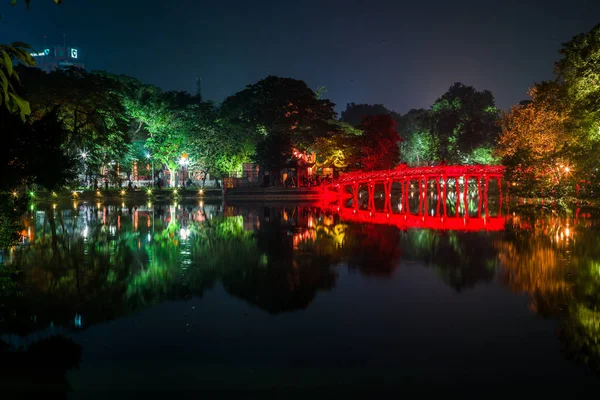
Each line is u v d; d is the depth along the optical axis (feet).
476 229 108.78
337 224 122.11
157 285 57.52
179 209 172.55
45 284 57.36
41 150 58.59
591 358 35.83
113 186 261.44
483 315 45.96
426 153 370.12
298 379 32.71
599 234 95.30
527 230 104.06
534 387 31.32
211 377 33.06
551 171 167.84
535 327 42.37
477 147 347.97
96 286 56.54
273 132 254.88
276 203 209.36
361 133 297.12
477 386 31.63
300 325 43.50
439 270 65.67
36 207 176.55
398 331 41.78
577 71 135.54
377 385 31.89
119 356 36.37
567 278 59.62
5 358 35.94
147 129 264.31
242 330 42.11
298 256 76.64
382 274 63.72
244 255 77.46
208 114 263.90
